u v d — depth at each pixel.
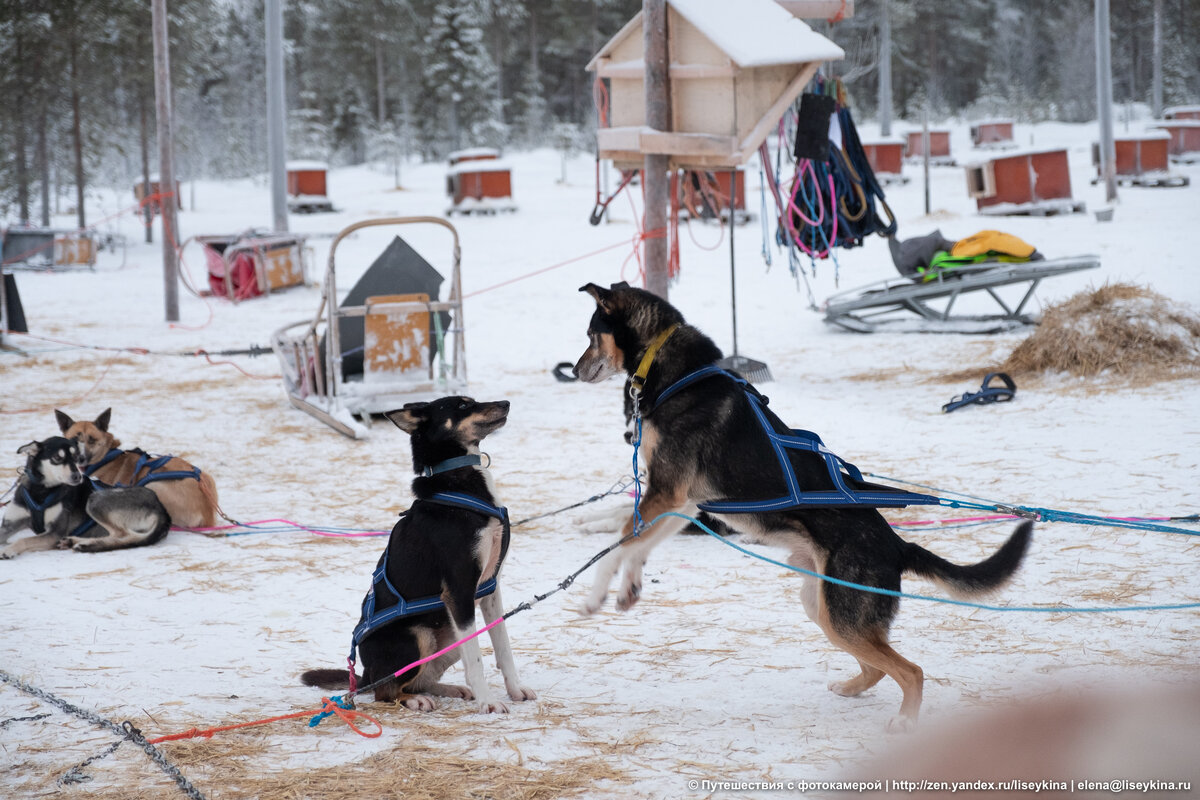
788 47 9.65
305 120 63.78
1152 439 8.13
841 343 14.05
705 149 10.00
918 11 67.56
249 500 7.99
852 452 8.67
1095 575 5.52
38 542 6.62
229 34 71.50
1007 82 70.00
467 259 23.78
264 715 4.05
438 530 4.10
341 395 10.46
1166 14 66.94
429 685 4.39
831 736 3.75
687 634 5.07
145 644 4.96
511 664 4.29
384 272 10.98
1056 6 71.44
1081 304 10.99
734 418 4.29
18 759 3.57
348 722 3.89
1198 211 22.75
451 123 64.44
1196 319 10.63
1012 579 3.92
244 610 5.52
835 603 3.95
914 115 62.28
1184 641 4.52
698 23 9.80
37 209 41.38
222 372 13.81
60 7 29.48
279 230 23.84
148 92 31.31
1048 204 24.73
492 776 3.39
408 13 61.00
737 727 3.87
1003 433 8.91
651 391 4.50
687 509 4.64
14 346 15.40
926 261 14.63
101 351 15.38
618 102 11.26
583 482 8.30
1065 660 4.39
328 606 5.61
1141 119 56.09
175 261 18.11
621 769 3.45
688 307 17.19
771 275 19.66
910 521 6.70
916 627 4.98
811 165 10.25
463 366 10.91
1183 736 3.47
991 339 13.28
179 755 3.59
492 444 9.70
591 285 4.64
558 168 48.97
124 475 7.23
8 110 30.23
